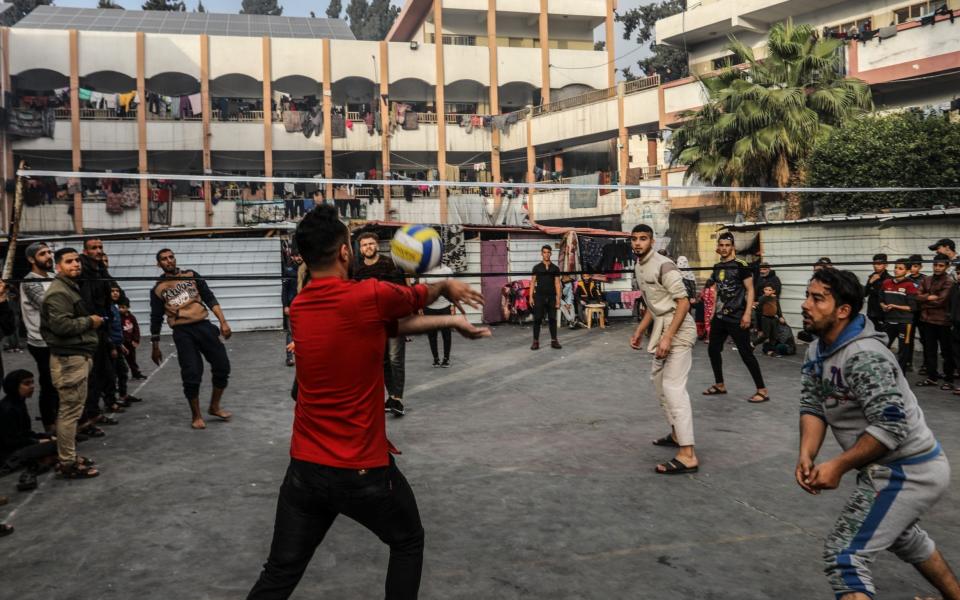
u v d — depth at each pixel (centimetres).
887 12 2616
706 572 355
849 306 274
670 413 533
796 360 1073
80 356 512
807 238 1327
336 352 249
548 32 4116
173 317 659
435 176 3700
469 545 388
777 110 1942
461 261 1636
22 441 550
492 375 955
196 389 661
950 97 2214
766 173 2038
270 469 535
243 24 4044
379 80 3688
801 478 278
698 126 2139
